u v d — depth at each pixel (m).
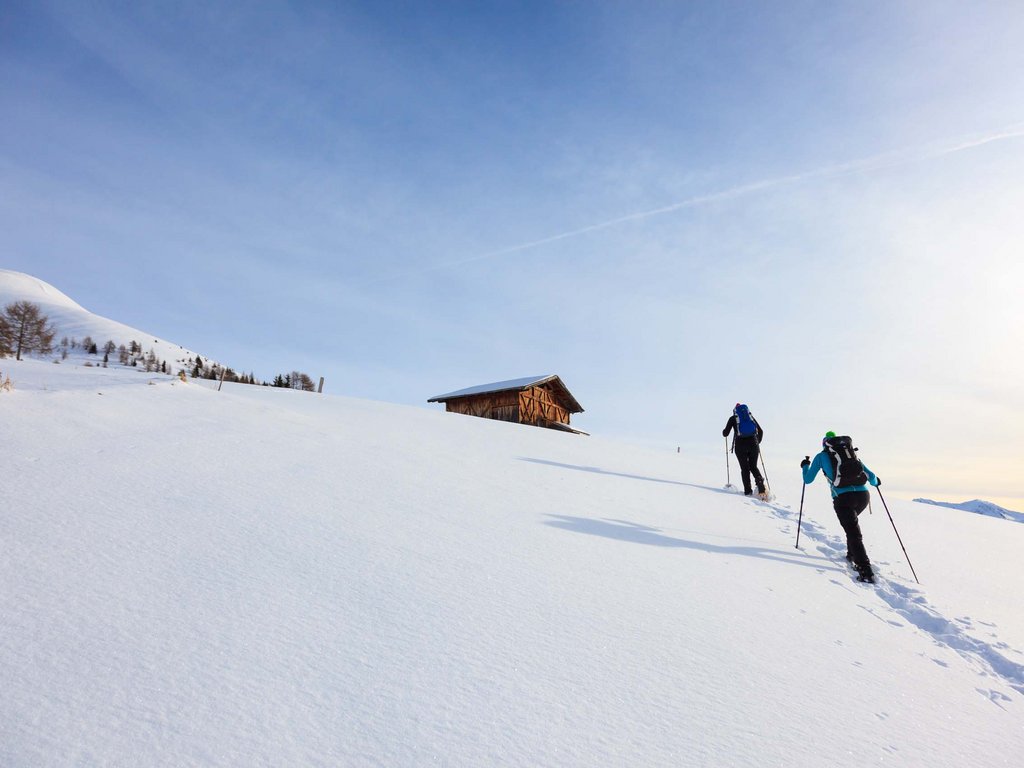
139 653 2.28
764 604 4.23
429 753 1.93
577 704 2.41
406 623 2.92
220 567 3.29
